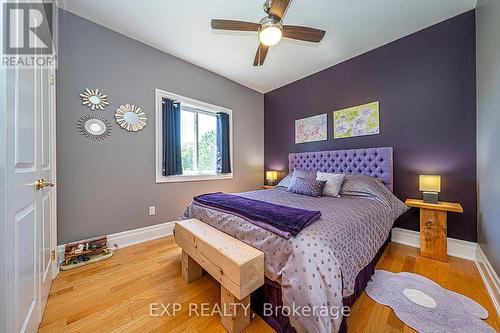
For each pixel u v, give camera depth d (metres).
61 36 2.03
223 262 1.21
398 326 1.20
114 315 1.30
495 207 1.54
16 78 0.89
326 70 3.31
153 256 2.15
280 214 1.39
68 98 2.07
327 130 3.31
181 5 2.01
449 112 2.22
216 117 3.61
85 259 2.00
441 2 1.98
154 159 2.73
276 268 1.17
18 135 0.90
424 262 2.00
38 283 1.19
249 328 1.21
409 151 2.50
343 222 1.40
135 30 2.38
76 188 2.12
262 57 2.28
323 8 2.03
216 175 3.50
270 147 4.27
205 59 3.02
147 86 2.66
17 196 0.88
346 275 1.15
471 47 2.09
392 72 2.61
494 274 1.50
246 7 2.03
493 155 1.60
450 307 1.35
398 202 2.37
